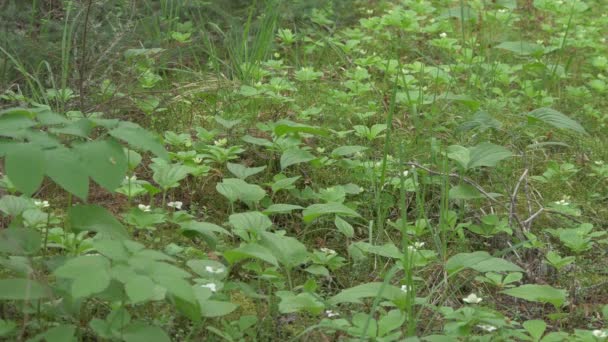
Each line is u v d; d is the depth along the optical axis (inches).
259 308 118.6
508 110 206.4
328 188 150.2
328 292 132.5
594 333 103.0
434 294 131.3
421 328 119.0
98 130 167.5
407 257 113.6
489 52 249.3
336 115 196.1
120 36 185.3
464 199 156.9
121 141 168.4
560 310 130.5
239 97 196.9
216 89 197.6
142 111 188.2
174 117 189.0
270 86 196.5
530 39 263.7
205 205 158.4
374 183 158.7
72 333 88.3
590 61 241.0
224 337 102.0
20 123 89.5
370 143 182.7
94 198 154.9
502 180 165.2
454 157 151.4
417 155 176.2
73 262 82.4
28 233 99.2
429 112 201.9
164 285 83.2
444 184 151.1
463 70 219.8
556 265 128.0
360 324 103.2
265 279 128.2
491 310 115.3
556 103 215.9
